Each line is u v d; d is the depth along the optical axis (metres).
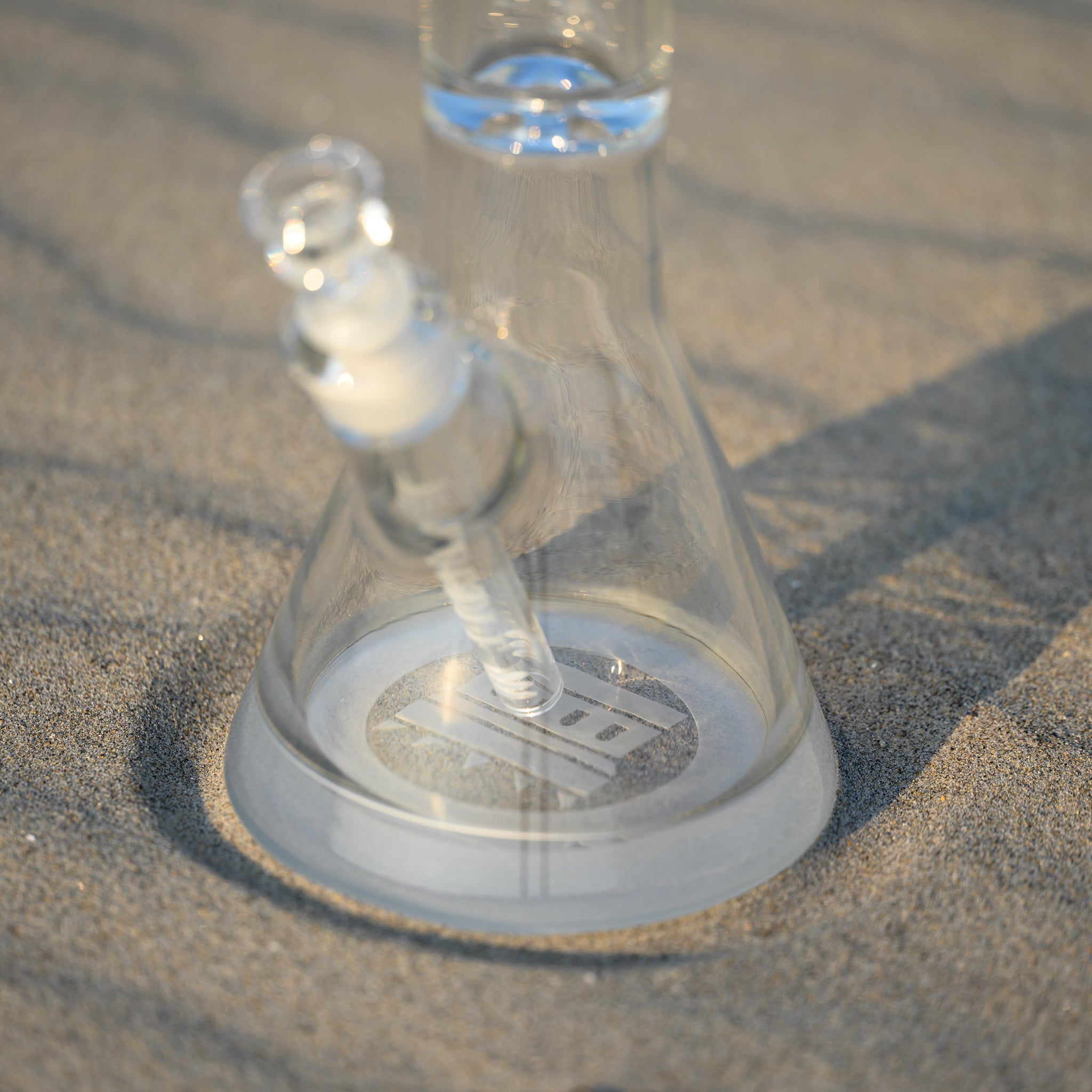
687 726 0.74
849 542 0.91
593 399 0.72
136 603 0.86
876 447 0.97
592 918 0.72
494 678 0.73
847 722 0.82
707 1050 0.71
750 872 0.74
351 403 0.67
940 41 1.82
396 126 1.48
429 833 0.72
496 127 0.71
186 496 0.93
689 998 0.72
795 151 1.48
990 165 1.46
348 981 0.73
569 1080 0.70
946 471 0.96
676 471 0.74
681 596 0.74
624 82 0.71
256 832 0.75
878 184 1.41
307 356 0.67
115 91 1.56
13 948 0.73
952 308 1.18
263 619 0.86
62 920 0.74
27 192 1.32
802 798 0.75
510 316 0.72
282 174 0.65
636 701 0.74
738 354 1.09
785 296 1.19
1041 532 0.92
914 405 1.03
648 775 0.73
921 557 0.90
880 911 0.75
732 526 0.75
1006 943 0.74
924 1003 0.72
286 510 0.92
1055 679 0.84
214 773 0.79
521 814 0.72
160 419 0.98
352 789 0.73
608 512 0.73
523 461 0.70
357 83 1.60
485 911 0.72
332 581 0.75
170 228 1.27
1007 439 0.98
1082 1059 0.71
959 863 0.76
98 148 1.42
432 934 0.74
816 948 0.74
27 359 1.05
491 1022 0.72
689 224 1.32
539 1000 0.72
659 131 0.72
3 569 0.88
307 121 1.49
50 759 0.79
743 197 1.38
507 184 0.71
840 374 1.07
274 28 1.77
